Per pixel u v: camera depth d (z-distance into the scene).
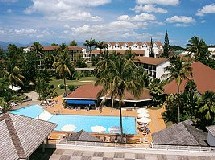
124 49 176.62
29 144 28.58
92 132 54.84
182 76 59.12
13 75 89.00
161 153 34.84
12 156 26.14
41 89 86.50
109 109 72.88
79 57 146.50
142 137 52.78
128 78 45.28
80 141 36.50
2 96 74.94
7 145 27.09
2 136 27.84
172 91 72.38
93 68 131.50
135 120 64.06
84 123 63.00
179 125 43.12
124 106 74.81
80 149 35.88
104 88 45.88
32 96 88.44
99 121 64.31
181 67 58.56
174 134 41.03
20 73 95.25
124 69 45.94
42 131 32.06
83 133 42.88
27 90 97.25
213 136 36.53
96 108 73.50
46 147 36.06
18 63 98.38
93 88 80.44
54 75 124.69
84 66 139.12
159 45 180.88
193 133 40.75
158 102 74.56
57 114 68.50
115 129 55.78
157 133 43.38
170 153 34.72
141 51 160.12
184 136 39.69
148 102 75.44
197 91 65.06
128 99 72.44
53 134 54.19
